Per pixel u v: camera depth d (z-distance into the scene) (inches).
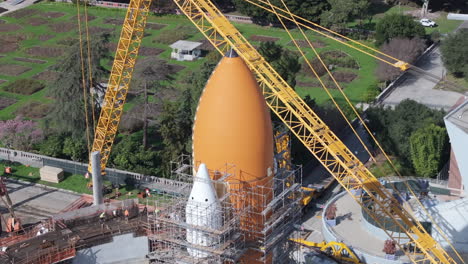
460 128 4207.7
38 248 3265.3
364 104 6402.6
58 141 5442.9
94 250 3299.7
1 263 3154.5
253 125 2738.7
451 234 4170.8
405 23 7313.0
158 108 5703.7
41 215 4687.5
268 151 2812.5
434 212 4301.2
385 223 4195.4
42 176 5142.7
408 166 5216.5
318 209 4734.3
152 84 5748.0
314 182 5044.3
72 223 3462.1
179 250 2915.8
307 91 6717.5
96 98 5497.1
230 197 2812.5
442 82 6825.8
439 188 4756.4
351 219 4399.6
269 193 2883.9
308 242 4158.5
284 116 4931.1
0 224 4291.3
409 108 5344.5
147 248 3358.8
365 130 5575.8
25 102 6530.5
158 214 3088.1
